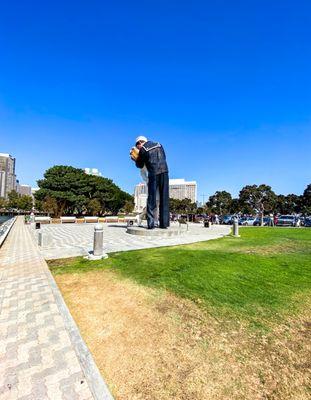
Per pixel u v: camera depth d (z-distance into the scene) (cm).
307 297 536
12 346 369
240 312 472
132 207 7006
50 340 385
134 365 327
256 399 272
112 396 275
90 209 5466
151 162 1739
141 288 600
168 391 283
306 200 4734
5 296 564
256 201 5150
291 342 378
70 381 299
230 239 1506
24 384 293
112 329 418
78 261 887
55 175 5109
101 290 594
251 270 731
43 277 707
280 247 1141
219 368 321
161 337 392
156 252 1025
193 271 725
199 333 403
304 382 297
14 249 1203
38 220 3659
